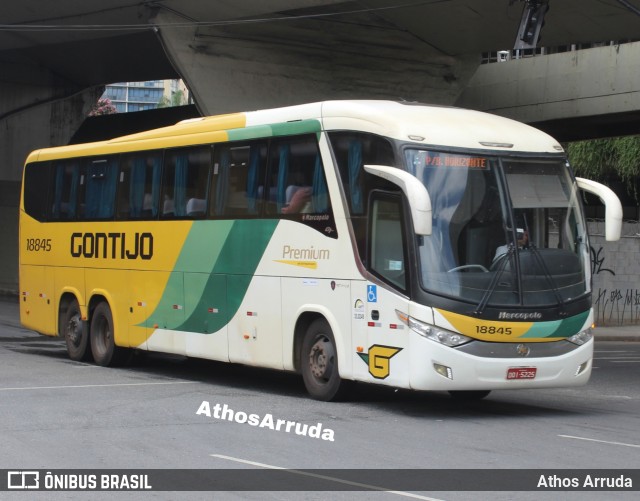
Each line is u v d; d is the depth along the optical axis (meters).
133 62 42.75
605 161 43.31
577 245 13.57
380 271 13.16
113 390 15.30
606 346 30.83
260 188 15.35
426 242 12.69
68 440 10.88
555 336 13.04
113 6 32.06
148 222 17.83
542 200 13.41
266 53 30.36
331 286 13.89
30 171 21.59
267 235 15.12
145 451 10.28
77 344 19.88
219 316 16.05
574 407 14.71
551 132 37.34
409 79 32.59
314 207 14.28
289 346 14.65
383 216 13.18
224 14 28.14
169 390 15.44
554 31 27.67
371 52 31.77
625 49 31.48
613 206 13.59
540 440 11.37
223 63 29.70
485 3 26.50
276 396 14.88
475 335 12.58
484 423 12.64
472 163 13.12
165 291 17.31
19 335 27.25
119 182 18.73
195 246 16.62
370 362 13.24
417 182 12.30
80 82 46.97
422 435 11.54
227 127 16.25
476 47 31.36
